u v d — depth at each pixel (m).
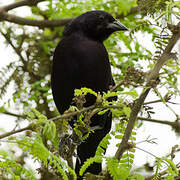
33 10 10.88
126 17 10.09
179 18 5.65
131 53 9.21
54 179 7.63
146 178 6.22
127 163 5.57
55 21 10.04
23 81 8.90
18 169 5.06
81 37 8.80
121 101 5.29
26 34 10.01
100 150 6.09
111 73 9.02
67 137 6.67
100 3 10.17
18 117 8.70
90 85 8.47
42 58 9.69
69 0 10.27
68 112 4.90
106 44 9.90
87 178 5.80
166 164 5.57
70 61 8.38
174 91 5.41
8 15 9.58
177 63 6.60
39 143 4.73
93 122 8.71
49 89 8.92
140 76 5.24
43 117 4.73
